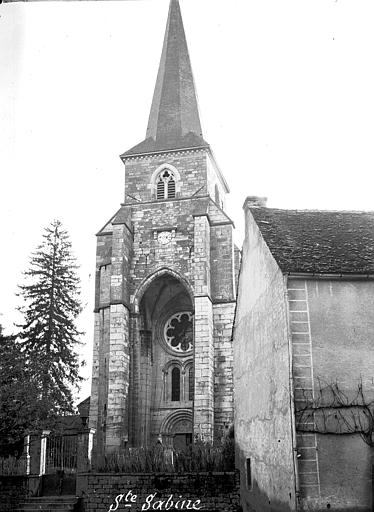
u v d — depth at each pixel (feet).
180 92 145.28
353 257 47.26
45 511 63.93
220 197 148.46
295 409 41.83
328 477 40.42
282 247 49.62
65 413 126.21
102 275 122.83
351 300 44.73
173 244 122.83
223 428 107.45
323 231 54.24
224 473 62.59
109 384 108.68
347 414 41.86
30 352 125.18
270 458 48.83
